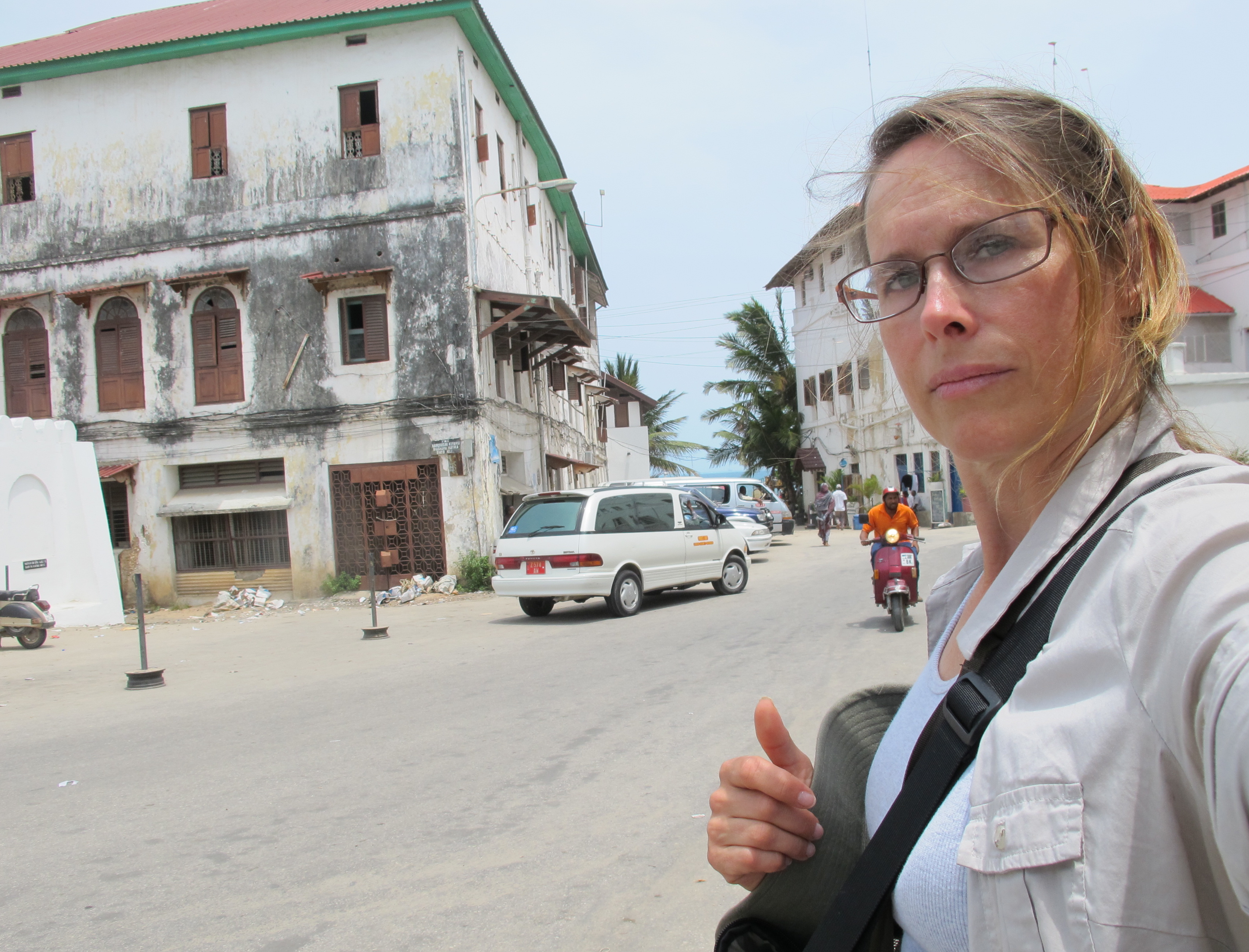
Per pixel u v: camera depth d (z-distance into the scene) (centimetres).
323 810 445
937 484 2548
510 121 2017
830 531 2878
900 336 89
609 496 1177
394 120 1648
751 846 102
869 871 82
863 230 109
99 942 311
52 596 1411
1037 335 78
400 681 787
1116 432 76
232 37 1662
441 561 1617
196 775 520
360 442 1650
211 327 1722
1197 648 54
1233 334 2512
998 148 79
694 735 544
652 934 297
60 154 1778
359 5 1717
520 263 2041
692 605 1216
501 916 316
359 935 307
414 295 1633
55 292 1772
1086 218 79
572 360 2317
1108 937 57
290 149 1686
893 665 718
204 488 1756
